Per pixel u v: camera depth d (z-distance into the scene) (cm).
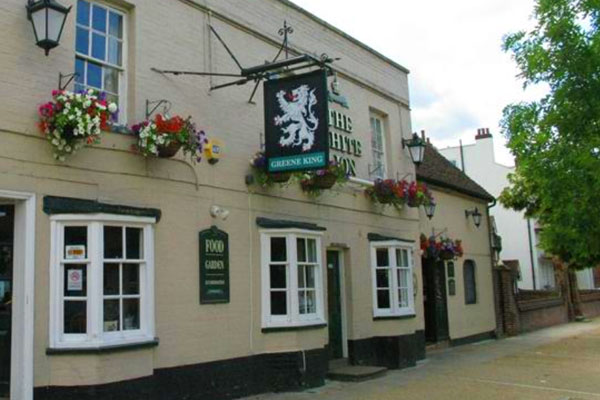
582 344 1720
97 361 725
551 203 1052
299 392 998
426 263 1655
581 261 1841
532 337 1955
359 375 1120
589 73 959
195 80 941
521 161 1073
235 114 1005
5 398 710
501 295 2016
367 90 1385
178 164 888
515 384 1096
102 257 751
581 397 985
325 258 1166
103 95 761
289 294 1021
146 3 879
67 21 768
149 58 873
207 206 930
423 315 1468
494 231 2280
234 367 941
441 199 1739
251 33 1067
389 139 1451
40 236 718
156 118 827
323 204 1185
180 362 857
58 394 712
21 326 702
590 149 977
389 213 1396
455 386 1072
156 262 840
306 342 1027
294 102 934
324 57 951
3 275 731
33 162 714
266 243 1022
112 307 771
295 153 923
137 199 824
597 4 934
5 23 702
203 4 973
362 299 1274
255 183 1020
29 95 716
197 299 895
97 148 780
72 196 749
